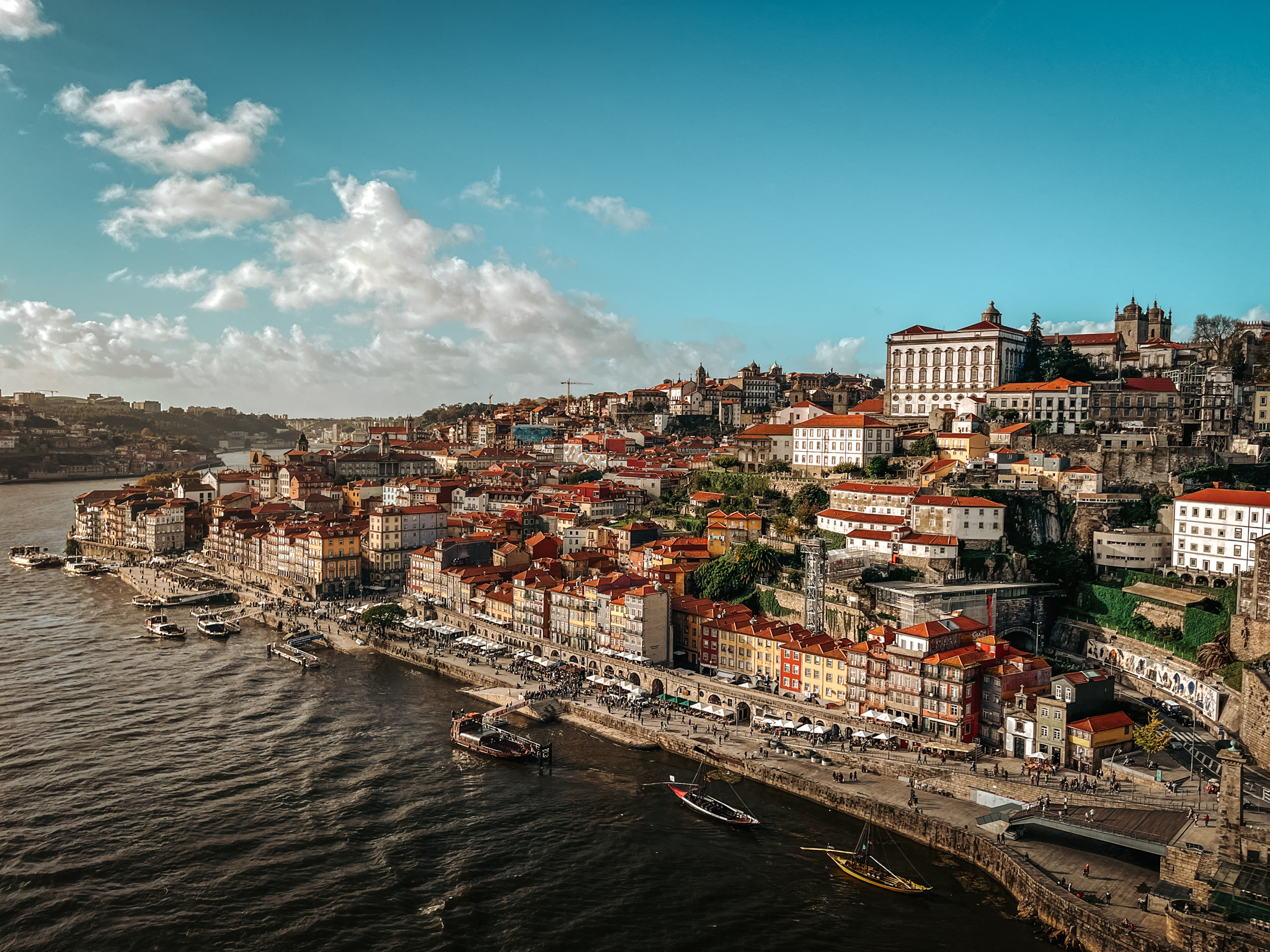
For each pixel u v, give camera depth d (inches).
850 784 5876.0
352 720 7475.4
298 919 4579.2
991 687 6186.0
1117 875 4613.7
